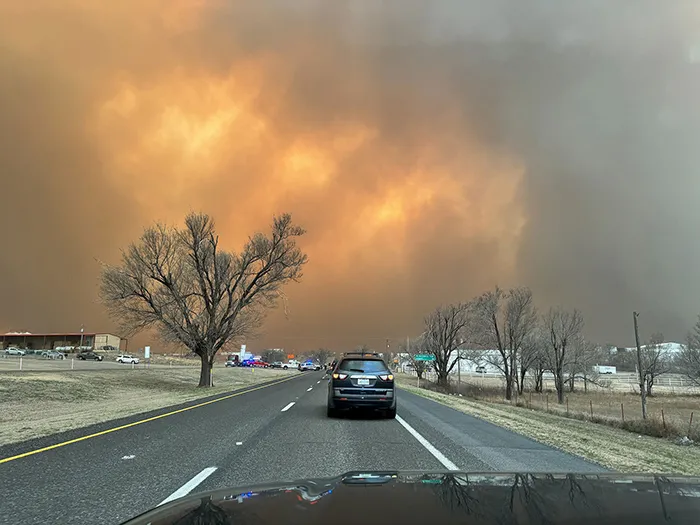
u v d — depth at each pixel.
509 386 51.75
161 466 7.87
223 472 7.44
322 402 20.77
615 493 1.78
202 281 38.41
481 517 1.50
